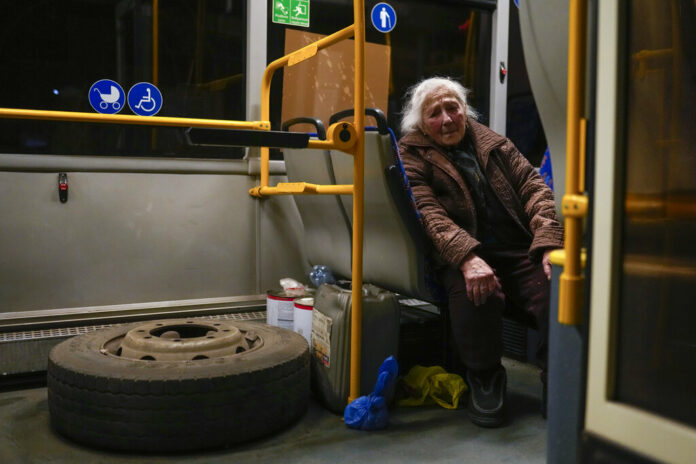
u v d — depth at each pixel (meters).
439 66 3.68
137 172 2.97
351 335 2.24
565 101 1.23
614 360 0.97
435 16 3.63
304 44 3.28
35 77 2.75
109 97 2.88
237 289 3.24
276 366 2.06
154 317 3.02
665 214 0.98
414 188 2.42
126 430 1.91
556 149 1.30
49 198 2.81
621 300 0.97
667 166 0.98
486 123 3.85
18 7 2.69
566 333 1.11
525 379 2.79
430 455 1.96
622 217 0.96
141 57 2.94
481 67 3.81
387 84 3.54
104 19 2.85
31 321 2.79
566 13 1.18
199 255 3.13
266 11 3.14
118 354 2.31
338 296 2.34
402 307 3.05
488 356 2.28
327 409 2.37
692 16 0.96
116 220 2.95
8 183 2.73
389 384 2.22
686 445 0.86
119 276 2.97
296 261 3.37
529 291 2.35
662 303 0.97
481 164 2.55
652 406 0.94
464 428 2.20
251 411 2.00
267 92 3.02
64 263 2.86
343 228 2.71
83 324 2.87
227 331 2.37
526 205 2.52
